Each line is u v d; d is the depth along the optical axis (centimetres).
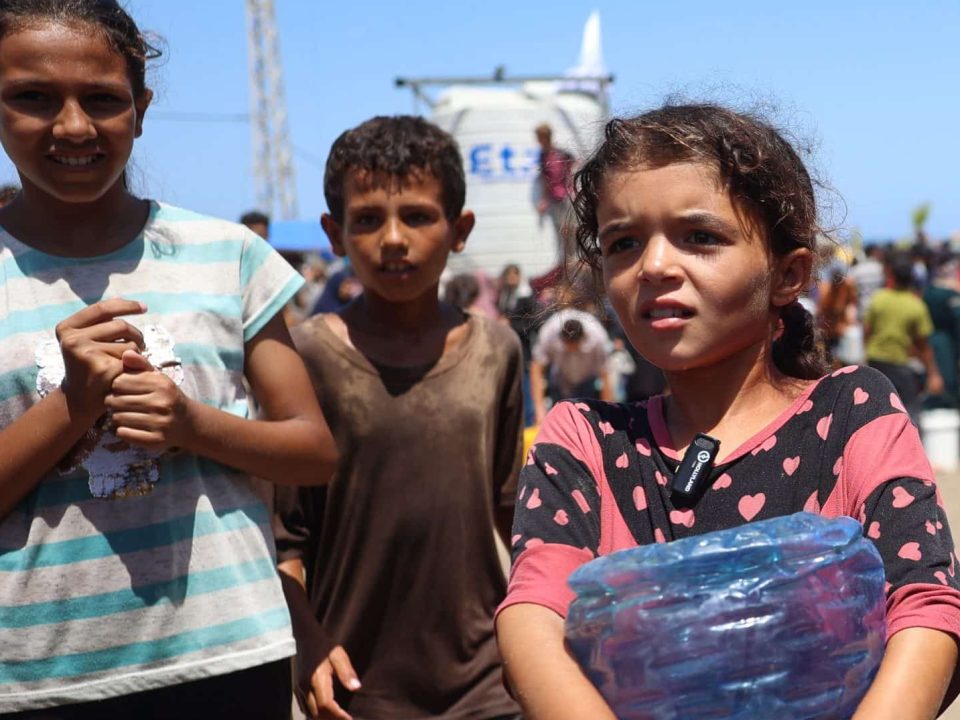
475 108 1370
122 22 226
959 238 3048
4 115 219
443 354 298
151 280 228
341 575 289
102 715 214
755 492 167
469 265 1382
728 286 169
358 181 303
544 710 147
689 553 144
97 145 221
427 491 288
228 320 232
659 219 170
